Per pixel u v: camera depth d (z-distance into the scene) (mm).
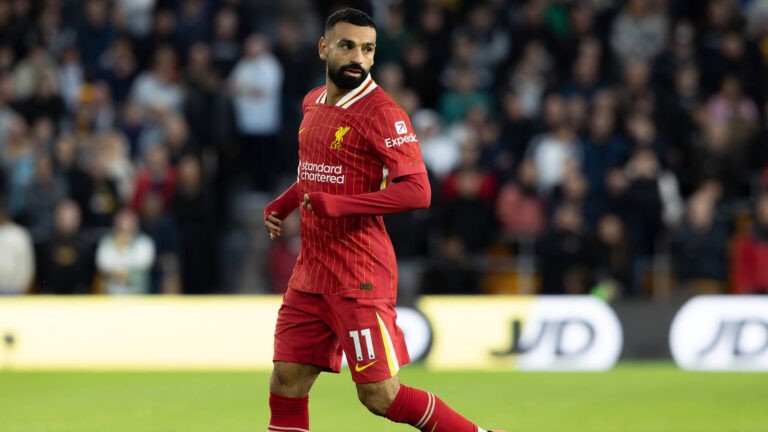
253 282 44031
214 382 31000
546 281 38531
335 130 15352
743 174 43906
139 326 34500
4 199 40750
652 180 40500
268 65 44750
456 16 51000
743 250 38375
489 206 40719
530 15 47469
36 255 40625
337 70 15102
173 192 40562
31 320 34562
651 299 33938
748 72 47875
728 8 49719
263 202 45188
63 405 26672
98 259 38906
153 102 45094
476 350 33812
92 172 41531
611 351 33719
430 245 40906
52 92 46062
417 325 33969
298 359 15734
